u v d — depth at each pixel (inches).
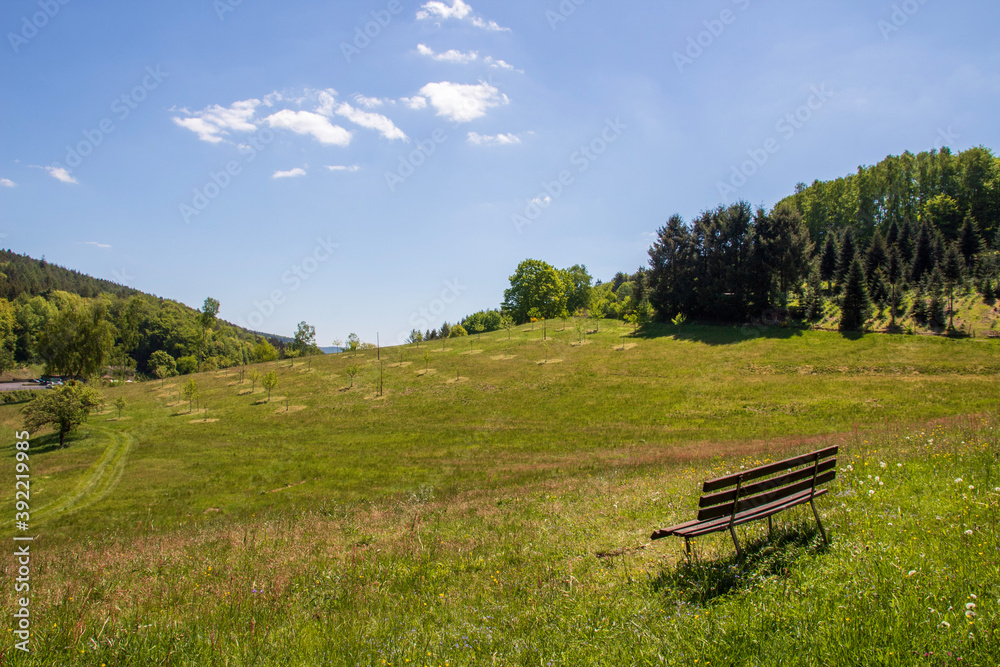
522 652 195.3
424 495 794.8
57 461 1473.9
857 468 415.2
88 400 1926.7
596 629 207.8
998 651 154.2
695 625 193.0
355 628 241.3
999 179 3437.5
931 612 179.9
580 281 4397.1
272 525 594.6
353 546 408.8
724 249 2780.5
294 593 310.8
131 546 568.7
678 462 850.1
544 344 2792.8
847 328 2311.8
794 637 177.0
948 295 2385.6
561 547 361.7
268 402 2210.9
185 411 2161.7
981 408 1318.9
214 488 1168.8
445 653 204.4
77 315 2965.1
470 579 317.7
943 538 253.4
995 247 2999.5
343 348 3538.4
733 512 267.1
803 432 1294.3
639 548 332.2
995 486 314.5
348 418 1897.1
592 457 1203.2
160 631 245.1
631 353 2407.7
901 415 1347.2
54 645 227.9
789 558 255.6
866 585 209.2
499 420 1729.8
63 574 417.7
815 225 4099.4
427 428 1686.8
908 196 3873.0
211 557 432.1
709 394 1761.8
